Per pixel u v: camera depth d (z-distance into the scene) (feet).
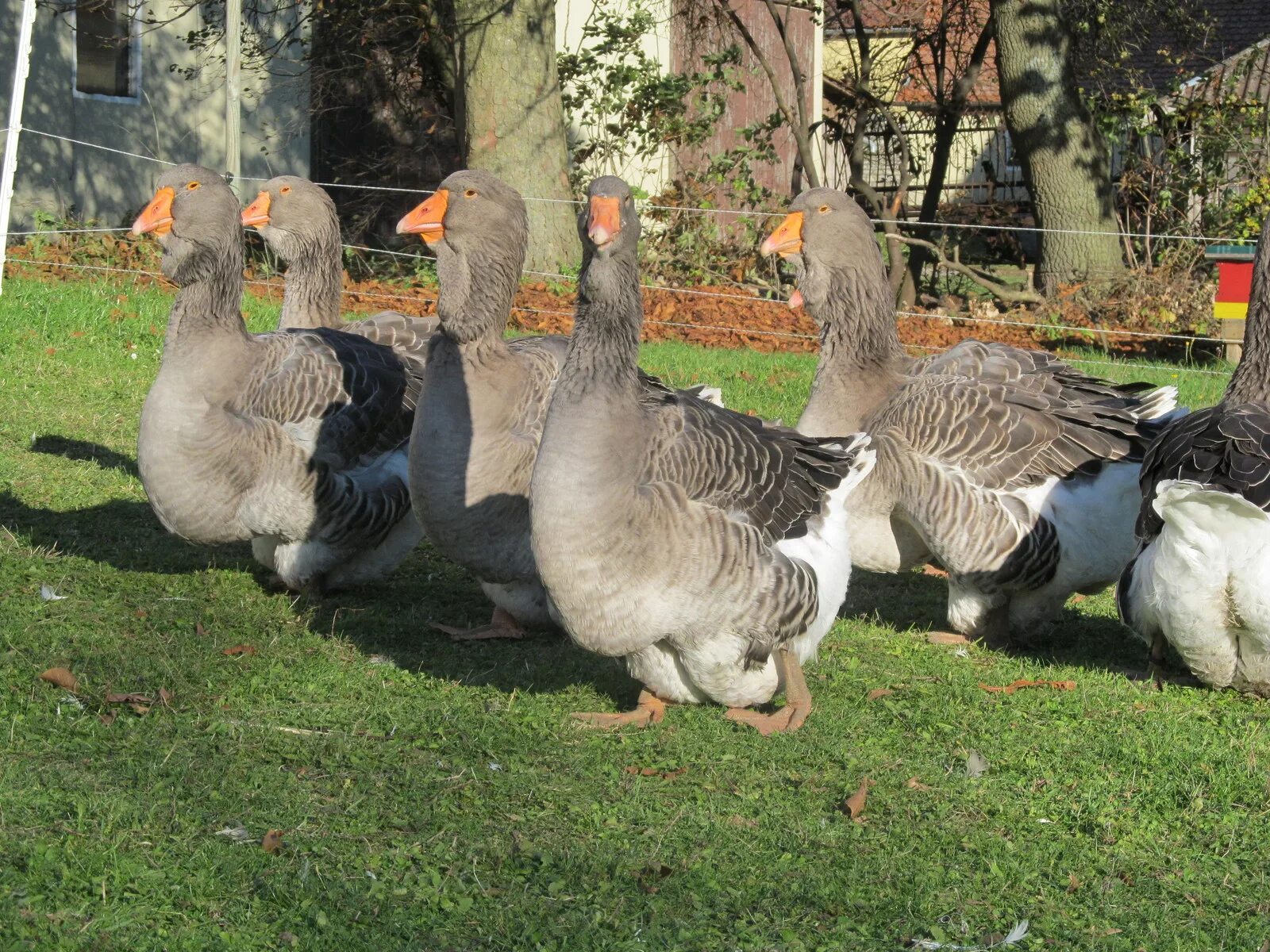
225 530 17.38
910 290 37.96
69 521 18.86
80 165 37.58
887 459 17.37
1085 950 13.94
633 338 15.28
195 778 14.89
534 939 13.82
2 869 13.96
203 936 13.73
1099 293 34.60
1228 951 13.98
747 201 38.45
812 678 16.72
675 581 15.33
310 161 43.14
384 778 15.06
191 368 17.12
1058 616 17.69
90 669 16.06
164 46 39.42
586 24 39.75
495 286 16.69
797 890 14.26
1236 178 39.45
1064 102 35.40
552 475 15.20
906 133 44.37
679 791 15.14
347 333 18.15
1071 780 15.40
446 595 18.24
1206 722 16.25
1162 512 16.02
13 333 23.97
